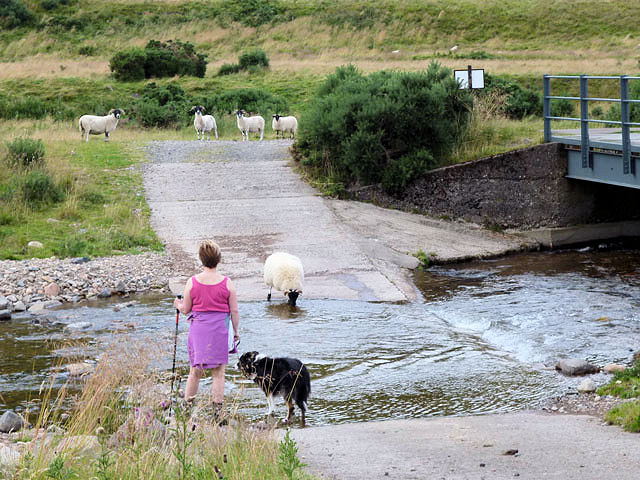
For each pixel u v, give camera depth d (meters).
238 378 8.92
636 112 23.08
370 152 19.33
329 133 20.38
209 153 23.50
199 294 7.12
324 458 5.84
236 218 17.81
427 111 19.56
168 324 11.27
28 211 17.47
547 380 8.84
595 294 13.12
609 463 5.41
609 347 10.07
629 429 6.54
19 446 5.79
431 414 7.75
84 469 5.02
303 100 35.12
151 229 17.02
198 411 6.50
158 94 34.91
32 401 7.89
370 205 19.28
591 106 32.16
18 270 13.88
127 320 11.55
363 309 12.42
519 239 18.12
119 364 7.13
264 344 10.38
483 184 18.72
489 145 19.91
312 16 51.81
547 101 18.25
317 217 17.98
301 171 21.30
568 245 18.20
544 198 18.20
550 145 17.97
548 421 7.10
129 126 31.09
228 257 15.34
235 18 53.44
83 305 12.68
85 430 5.96
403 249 16.61
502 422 7.13
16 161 19.77
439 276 15.13
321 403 8.12
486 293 13.55
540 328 11.12
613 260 16.28
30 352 9.89
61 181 18.98
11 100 34.31
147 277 14.13
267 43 48.34
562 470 5.28
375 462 5.68
